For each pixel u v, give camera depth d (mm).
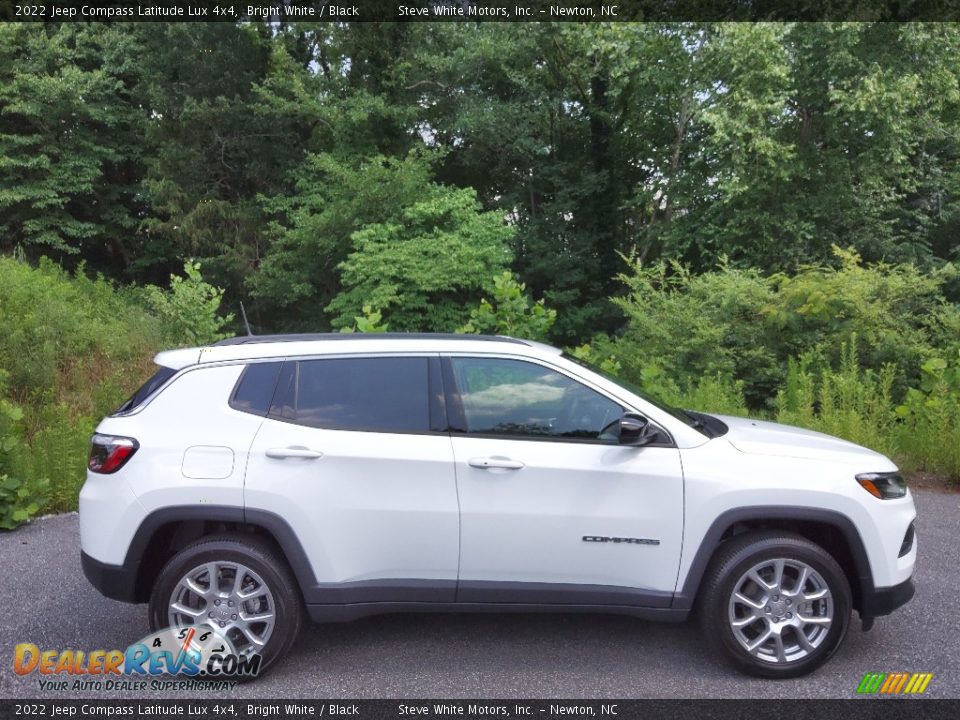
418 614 4684
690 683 3793
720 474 3877
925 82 14812
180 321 13664
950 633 4352
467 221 16516
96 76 19391
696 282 11805
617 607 3900
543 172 20828
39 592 4969
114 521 3828
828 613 3820
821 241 15789
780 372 10461
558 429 3982
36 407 9641
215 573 3816
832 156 15477
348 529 3828
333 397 4004
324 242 17891
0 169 19359
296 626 3865
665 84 17500
